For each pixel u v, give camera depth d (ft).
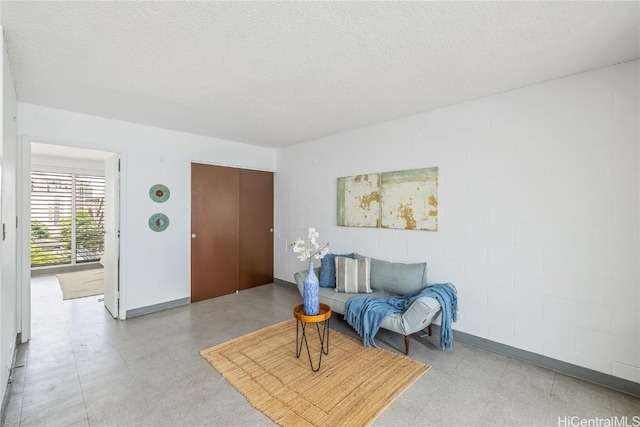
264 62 6.93
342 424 5.86
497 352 8.87
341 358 8.45
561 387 7.14
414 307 8.19
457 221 9.68
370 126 12.12
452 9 5.06
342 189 13.21
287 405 6.41
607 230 7.18
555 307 7.90
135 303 11.91
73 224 21.20
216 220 14.55
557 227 7.86
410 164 10.87
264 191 16.66
